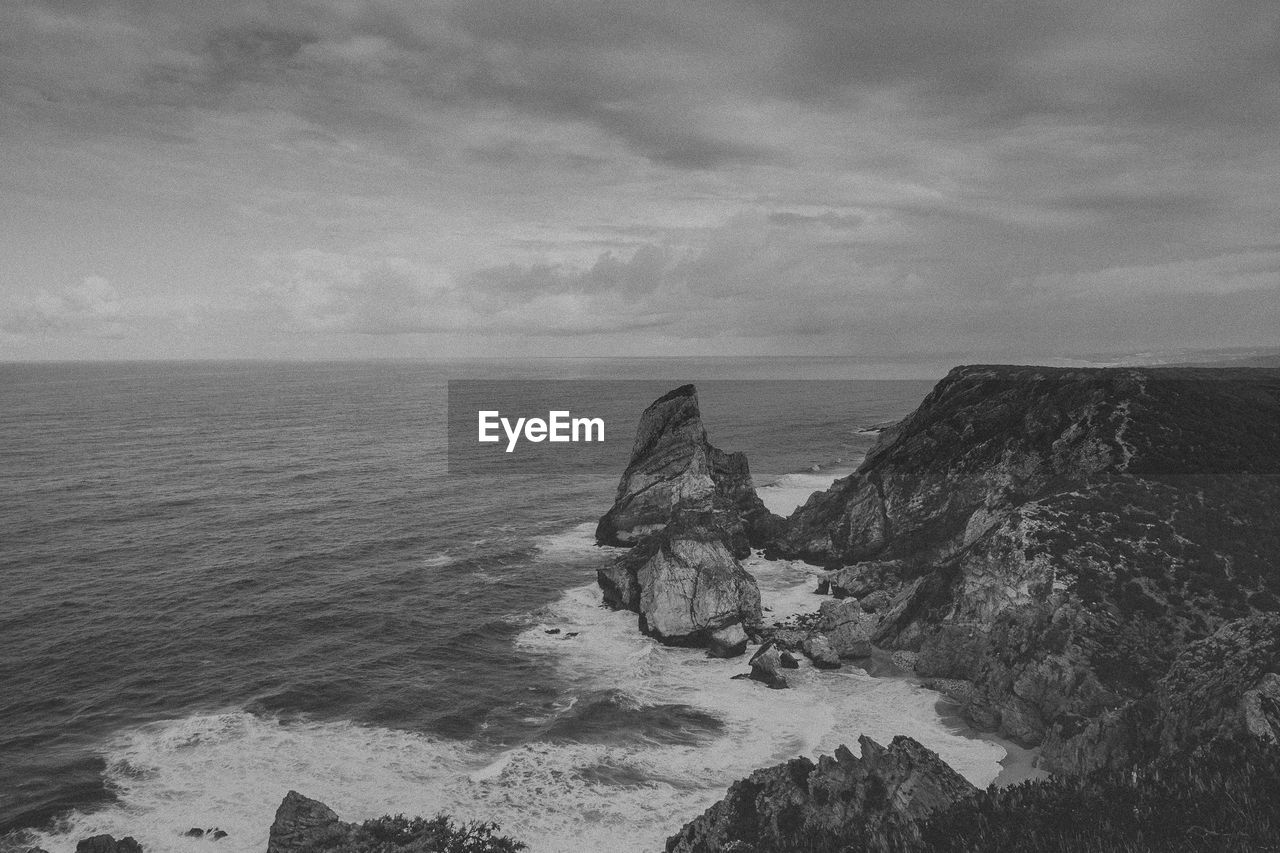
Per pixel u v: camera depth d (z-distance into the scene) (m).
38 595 59.47
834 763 32.03
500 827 32.00
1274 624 32.81
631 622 56.94
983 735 40.50
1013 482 59.34
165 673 47.00
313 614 57.34
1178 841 23.11
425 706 43.44
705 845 29.12
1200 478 53.81
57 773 35.75
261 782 35.31
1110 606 43.38
